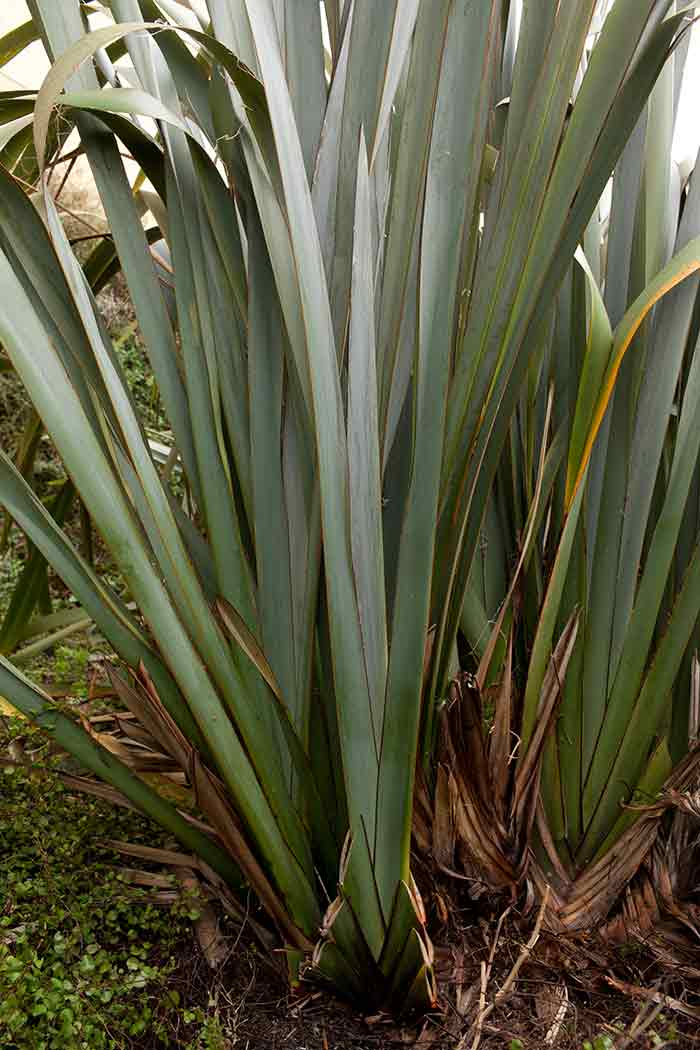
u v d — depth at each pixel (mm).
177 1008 1795
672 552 1734
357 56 1555
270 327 1661
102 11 1909
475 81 1487
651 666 1769
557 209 1536
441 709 1750
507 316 1571
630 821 1847
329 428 1476
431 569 1524
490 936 1856
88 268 2131
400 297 1607
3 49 1957
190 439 1733
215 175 1657
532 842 1903
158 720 1767
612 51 1481
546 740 1828
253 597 1699
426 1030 1758
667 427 1904
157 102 1505
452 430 1604
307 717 1701
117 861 2107
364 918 1654
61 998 1719
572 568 1859
